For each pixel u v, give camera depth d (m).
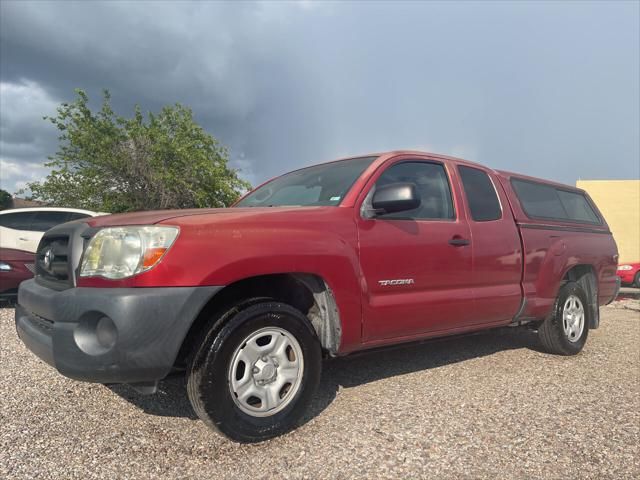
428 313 3.46
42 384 3.60
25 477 2.26
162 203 19.72
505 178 4.54
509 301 4.10
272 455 2.51
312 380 2.86
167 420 2.96
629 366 4.42
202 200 20.56
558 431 2.85
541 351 4.94
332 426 2.89
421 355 4.66
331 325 3.02
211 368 2.47
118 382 2.39
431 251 3.50
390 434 2.77
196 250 2.47
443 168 4.01
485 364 4.36
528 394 3.51
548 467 2.41
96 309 2.35
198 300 2.43
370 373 3.99
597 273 5.27
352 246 3.07
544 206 4.89
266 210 2.94
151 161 19.55
